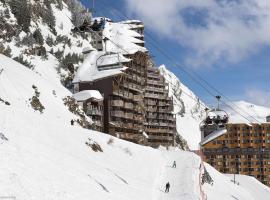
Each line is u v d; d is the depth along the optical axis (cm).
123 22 15962
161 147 14475
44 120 6375
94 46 17050
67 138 6134
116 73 11275
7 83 6731
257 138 16825
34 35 13775
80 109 9138
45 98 7675
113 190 4128
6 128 4534
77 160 4797
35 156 3703
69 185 3372
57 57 14000
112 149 7462
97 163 5706
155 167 8075
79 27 6162
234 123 16900
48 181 3158
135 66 12712
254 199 11119
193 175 7856
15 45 12381
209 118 7806
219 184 9981
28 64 10969
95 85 11419
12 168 2989
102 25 6169
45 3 16912
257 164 16650
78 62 14425
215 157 16662
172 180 7344
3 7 13350
